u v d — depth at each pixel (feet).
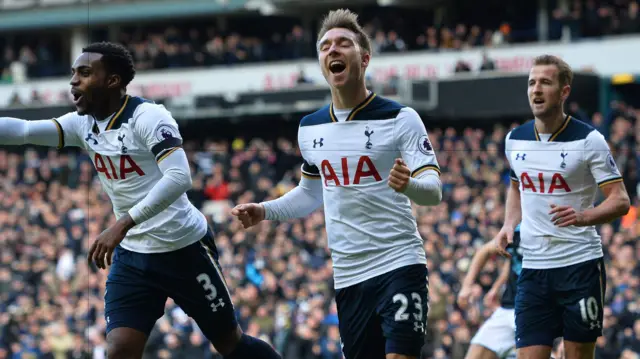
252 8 94.22
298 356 36.63
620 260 35.70
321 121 18.51
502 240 21.18
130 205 19.22
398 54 75.87
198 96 62.95
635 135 50.37
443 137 51.83
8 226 54.60
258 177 47.55
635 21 71.31
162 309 19.79
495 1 82.64
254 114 62.49
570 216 18.95
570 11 77.56
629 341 32.53
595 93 67.41
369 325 18.44
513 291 25.91
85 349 42.34
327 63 18.06
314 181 19.38
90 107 18.86
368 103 18.21
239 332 20.36
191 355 37.22
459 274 35.70
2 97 81.56
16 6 103.14
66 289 47.75
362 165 18.11
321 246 41.70
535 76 20.07
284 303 38.78
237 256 41.52
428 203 17.44
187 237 19.53
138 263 19.52
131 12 98.84
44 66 91.15
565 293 20.22
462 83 58.75
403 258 18.15
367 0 88.33
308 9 92.84
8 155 60.49
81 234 53.16
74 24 101.04
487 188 43.01
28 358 44.47
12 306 46.78
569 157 19.95
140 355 19.45
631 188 38.88
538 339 20.38
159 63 83.87
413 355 17.95
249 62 83.20
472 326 33.27
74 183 58.75
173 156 18.42
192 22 100.53
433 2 84.12
